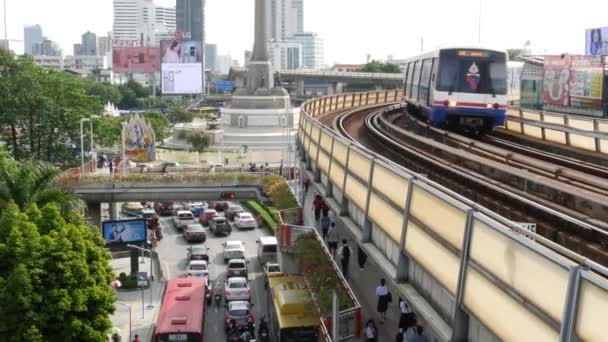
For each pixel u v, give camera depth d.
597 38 87.50
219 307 44.81
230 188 56.38
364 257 25.17
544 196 22.08
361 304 21.77
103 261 29.45
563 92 77.81
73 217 34.88
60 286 26.75
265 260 52.03
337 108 67.94
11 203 29.23
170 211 78.62
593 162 35.16
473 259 12.43
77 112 73.31
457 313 13.21
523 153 36.28
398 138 41.59
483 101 39.69
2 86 68.81
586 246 15.38
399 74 197.12
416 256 15.81
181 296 37.34
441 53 40.12
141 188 55.91
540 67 86.25
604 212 18.77
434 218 14.54
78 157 76.50
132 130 74.38
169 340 32.97
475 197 22.48
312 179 36.12
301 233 31.39
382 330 20.03
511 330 10.88
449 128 42.50
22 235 27.56
